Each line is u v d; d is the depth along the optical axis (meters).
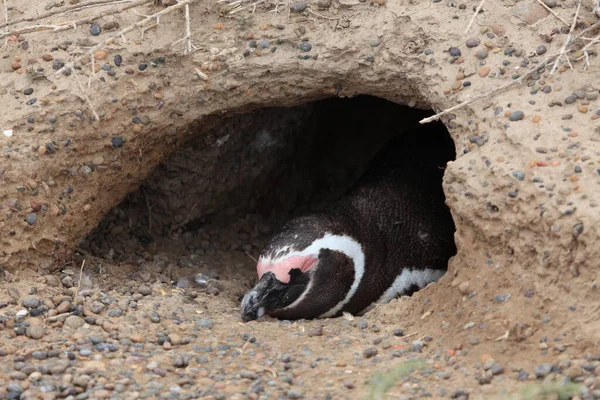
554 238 13.04
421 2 15.98
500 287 13.72
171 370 13.22
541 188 13.33
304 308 16.94
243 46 16.45
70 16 16.53
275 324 15.31
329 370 13.07
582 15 15.23
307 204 23.05
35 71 15.92
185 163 19.81
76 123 15.92
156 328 14.77
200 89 16.56
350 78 16.42
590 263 12.64
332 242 16.88
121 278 17.36
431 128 20.77
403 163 19.53
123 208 19.75
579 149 13.54
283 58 16.38
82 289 15.68
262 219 21.97
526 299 13.30
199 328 14.91
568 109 14.17
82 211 16.53
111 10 15.88
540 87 14.52
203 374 13.10
